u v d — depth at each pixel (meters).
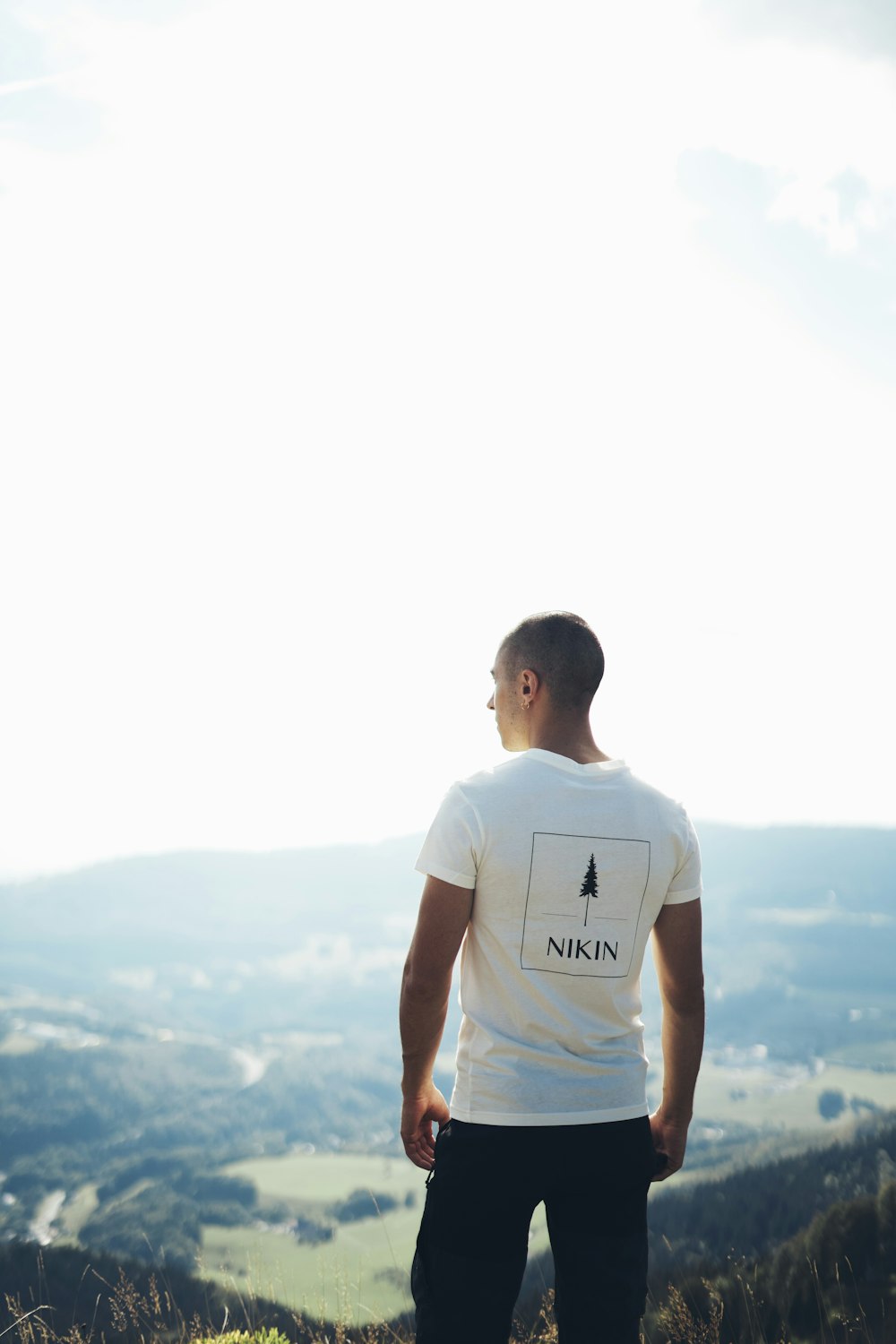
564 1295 1.95
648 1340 3.43
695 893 2.11
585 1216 1.95
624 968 1.99
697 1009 2.14
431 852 2.00
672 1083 2.16
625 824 2.00
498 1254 1.91
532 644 2.16
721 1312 3.45
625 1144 1.95
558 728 2.13
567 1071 1.94
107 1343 3.73
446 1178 1.94
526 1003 1.95
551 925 1.95
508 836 1.95
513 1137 1.90
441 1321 1.91
